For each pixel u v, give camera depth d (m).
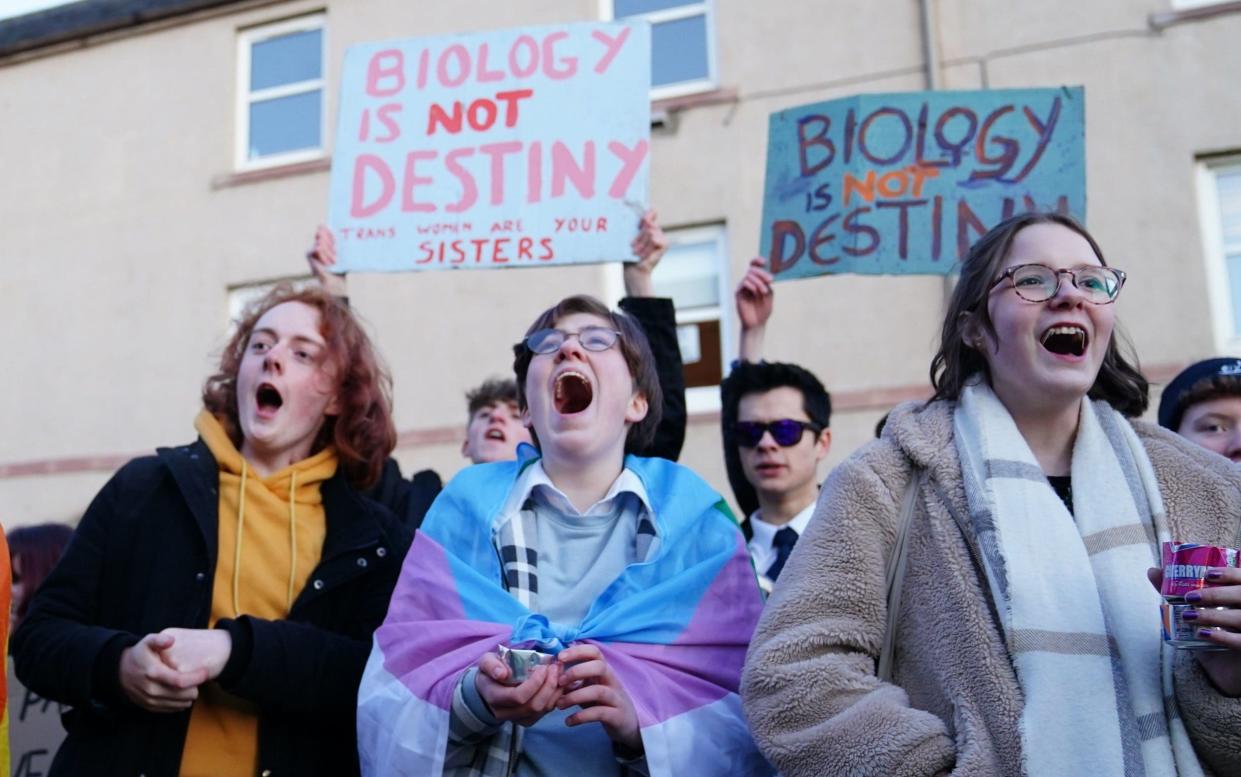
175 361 8.66
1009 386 1.55
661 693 1.60
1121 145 6.77
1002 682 1.34
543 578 1.75
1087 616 1.35
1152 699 1.31
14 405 9.02
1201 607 1.22
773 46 7.54
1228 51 6.73
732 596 1.74
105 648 1.78
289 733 1.88
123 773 1.80
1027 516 1.42
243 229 8.66
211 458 2.08
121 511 2.00
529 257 3.13
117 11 9.38
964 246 3.33
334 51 8.70
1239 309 6.57
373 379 2.25
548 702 1.46
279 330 2.16
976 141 3.40
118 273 8.97
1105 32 6.93
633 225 3.12
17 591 3.12
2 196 9.47
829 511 1.57
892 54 7.27
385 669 1.67
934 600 1.45
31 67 9.66
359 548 2.03
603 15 8.06
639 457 1.97
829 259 3.41
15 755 2.89
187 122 9.08
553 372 1.83
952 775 1.30
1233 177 6.72
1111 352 1.68
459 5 8.38
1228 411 2.24
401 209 3.23
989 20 7.14
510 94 3.28
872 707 1.38
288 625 1.84
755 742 1.49
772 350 7.09
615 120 3.21
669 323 2.61
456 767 1.62
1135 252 6.62
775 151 3.57
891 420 1.65
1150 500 1.44
